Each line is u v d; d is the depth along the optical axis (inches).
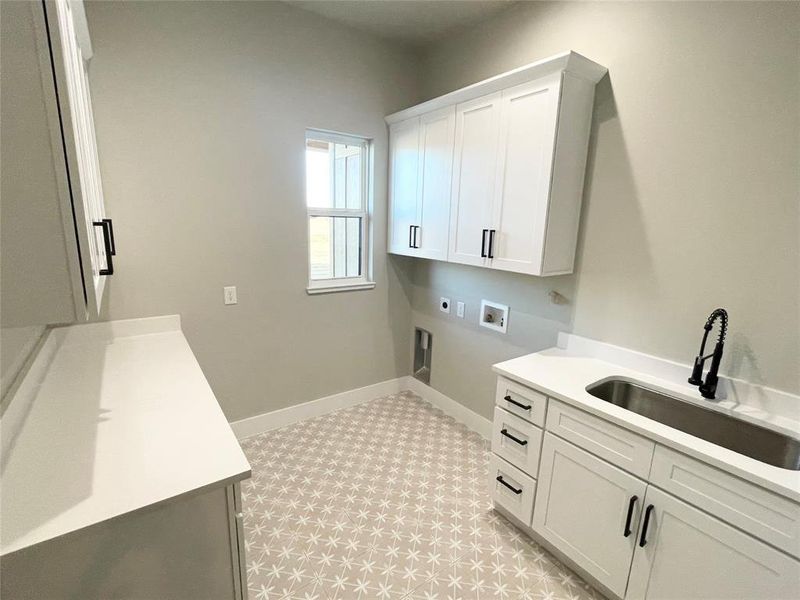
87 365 69.4
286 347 111.3
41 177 31.2
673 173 67.9
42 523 33.8
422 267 129.1
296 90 100.0
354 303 122.5
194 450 45.4
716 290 64.6
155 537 40.7
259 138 96.6
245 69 92.2
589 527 63.6
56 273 32.9
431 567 69.3
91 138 63.7
